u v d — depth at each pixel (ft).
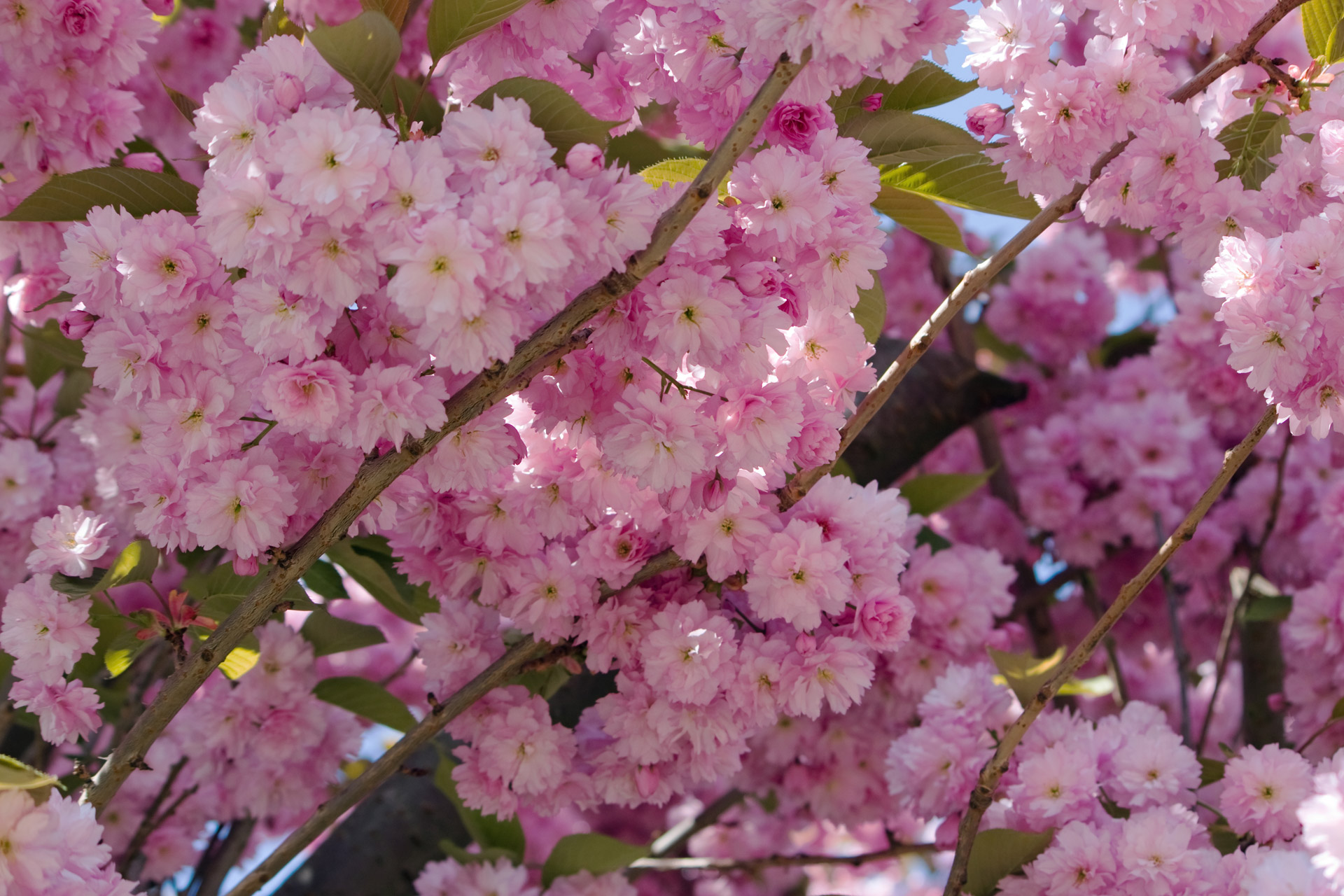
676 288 4.40
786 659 4.83
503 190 4.24
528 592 4.85
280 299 4.32
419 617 5.42
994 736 5.37
